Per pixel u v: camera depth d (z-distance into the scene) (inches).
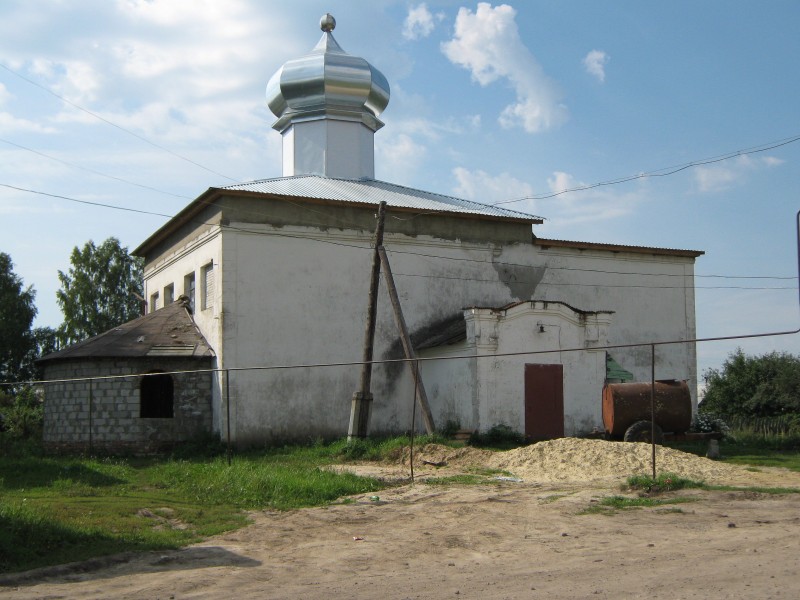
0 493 640.4
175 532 505.7
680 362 1358.3
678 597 317.4
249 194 1062.4
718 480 710.5
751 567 364.2
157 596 358.3
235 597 352.5
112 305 2123.5
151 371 1058.7
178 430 1051.9
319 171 1327.5
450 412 1078.4
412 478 739.4
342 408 1098.1
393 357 1141.7
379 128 1405.0
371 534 495.8
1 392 1628.9
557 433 1060.5
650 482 640.4
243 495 641.6
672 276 1369.3
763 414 1820.9
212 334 1080.8
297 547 463.5
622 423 941.2
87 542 466.9
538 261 1270.9
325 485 660.7
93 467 822.5
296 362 1075.9
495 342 1041.5
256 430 1042.1
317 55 1331.2
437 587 354.9
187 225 1200.2
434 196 1320.1
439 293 1189.1
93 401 1045.8
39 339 2112.5
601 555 408.5
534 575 369.7
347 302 1118.4
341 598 343.3
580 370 1088.8
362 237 1139.9
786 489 634.8
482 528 500.7
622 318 1321.4
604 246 1309.1
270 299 1071.6
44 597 358.9
